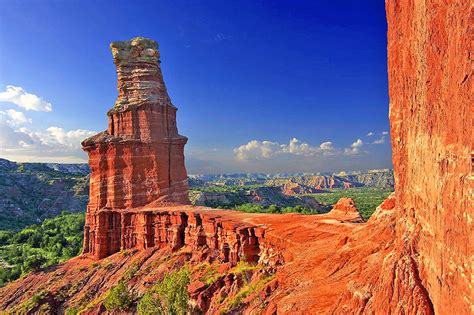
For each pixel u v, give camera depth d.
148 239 72.31
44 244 146.88
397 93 19.58
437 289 12.74
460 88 10.38
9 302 71.75
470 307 9.77
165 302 43.78
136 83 86.75
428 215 14.23
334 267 25.84
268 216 56.81
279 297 27.28
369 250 24.22
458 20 10.51
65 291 69.06
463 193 10.29
